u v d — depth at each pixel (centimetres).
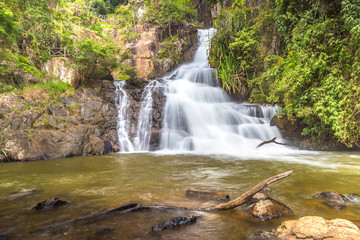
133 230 257
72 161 808
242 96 1520
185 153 1002
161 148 1123
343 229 213
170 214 305
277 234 232
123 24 2648
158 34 2227
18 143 843
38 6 1217
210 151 1059
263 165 704
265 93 1351
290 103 912
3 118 857
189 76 1803
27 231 256
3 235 246
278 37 1123
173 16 2253
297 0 897
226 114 1277
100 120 1083
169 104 1267
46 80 1105
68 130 952
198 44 2375
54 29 1304
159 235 244
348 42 715
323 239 204
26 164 756
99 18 3147
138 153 1011
